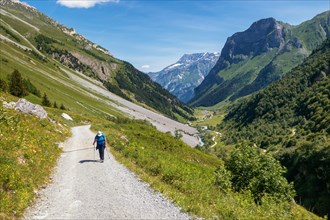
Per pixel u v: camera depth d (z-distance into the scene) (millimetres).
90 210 13031
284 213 17312
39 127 33125
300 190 108875
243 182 23891
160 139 65812
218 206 14812
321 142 123250
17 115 31078
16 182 14227
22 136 22641
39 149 22406
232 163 24984
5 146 18516
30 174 16594
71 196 14938
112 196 15148
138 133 62938
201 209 13969
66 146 32125
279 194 22156
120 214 12680
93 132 50094
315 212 93938
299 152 124312
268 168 23875
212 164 65625
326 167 102312
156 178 19891
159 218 12492
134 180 18828
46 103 123812
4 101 38000
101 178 18844
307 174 111250
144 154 28922
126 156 27797
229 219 13391
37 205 13391
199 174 26922
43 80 195500
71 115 83375
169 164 25438
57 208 13172
